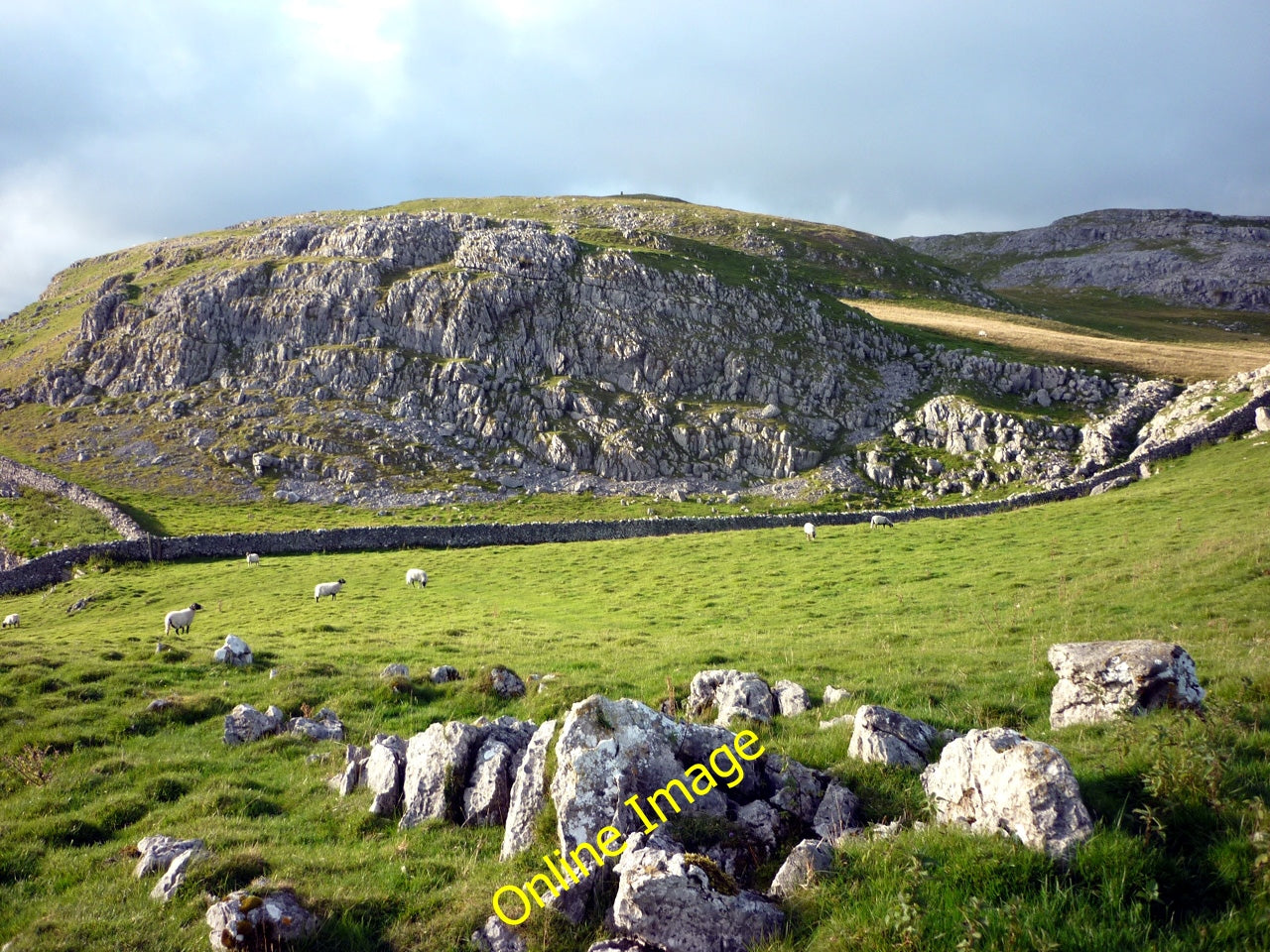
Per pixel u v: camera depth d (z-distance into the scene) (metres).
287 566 57.38
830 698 16.12
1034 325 170.00
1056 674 16.09
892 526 54.12
